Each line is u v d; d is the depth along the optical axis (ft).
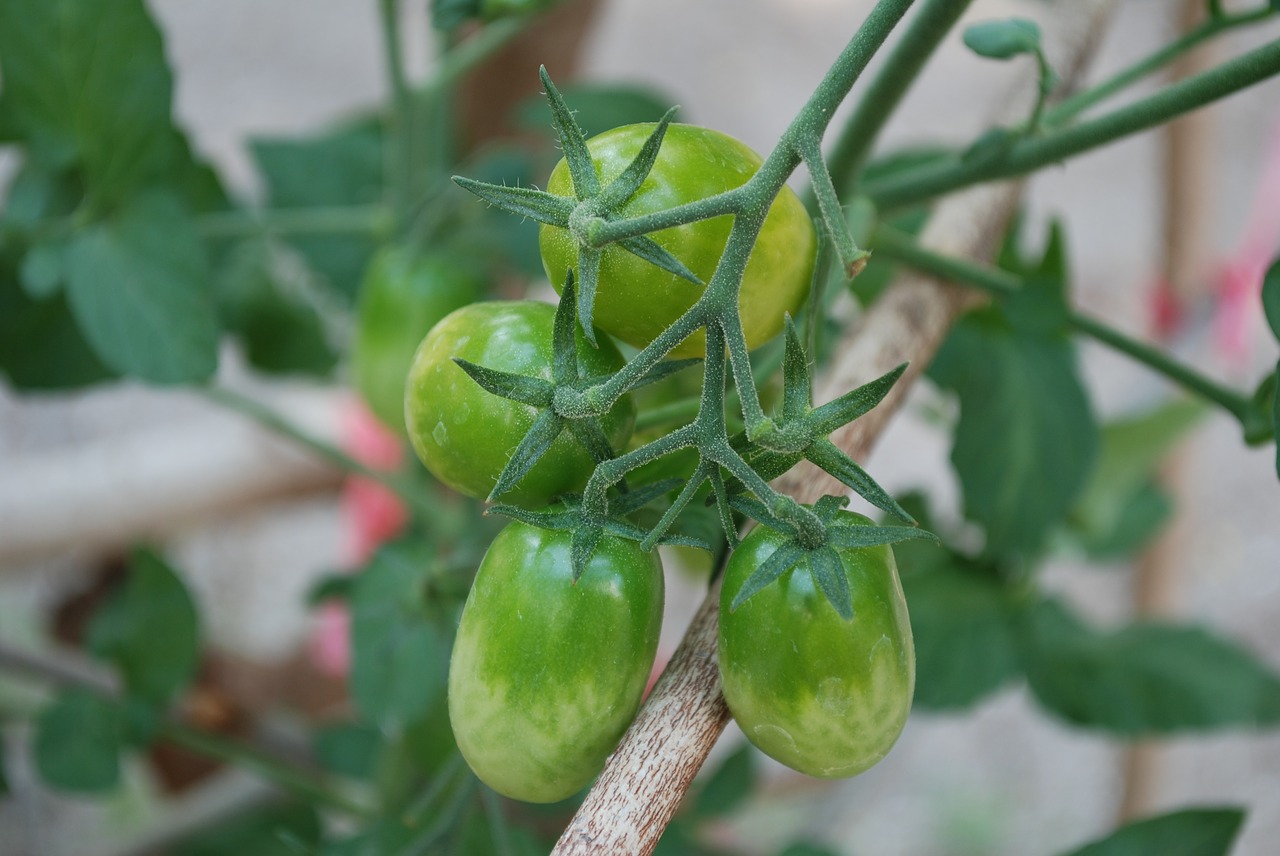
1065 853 1.53
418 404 1.35
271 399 3.53
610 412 1.32
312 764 2.25
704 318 1.24
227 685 2.85
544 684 1.30
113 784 1.88
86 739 1.89
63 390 1.96
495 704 1.30
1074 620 2.04
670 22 6.15
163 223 1.71
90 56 1.67
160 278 1.71
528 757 1.31
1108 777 4.41
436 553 1.66
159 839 2.31
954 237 1.58
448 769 1.56
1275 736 4.41
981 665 1.90
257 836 2.27
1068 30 1.66
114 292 1.70
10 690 3.08
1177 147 2.49
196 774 2.70
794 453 1.25
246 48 5.57
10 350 1.92
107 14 1.66
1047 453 1.75
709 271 1.30
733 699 1.30
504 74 2.36
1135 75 1.57
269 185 2.15
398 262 1.76
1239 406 1.56
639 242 1.26
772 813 3.88
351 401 2.59
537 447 1.28
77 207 1.75
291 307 2.24
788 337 1.24
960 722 4.60
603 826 1.26
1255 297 2.69
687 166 1.30
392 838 1.64
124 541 2.70
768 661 1.28
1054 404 1.75
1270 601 4.69
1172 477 2.78
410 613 1.64
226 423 3.26
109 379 1.97
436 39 2.00
